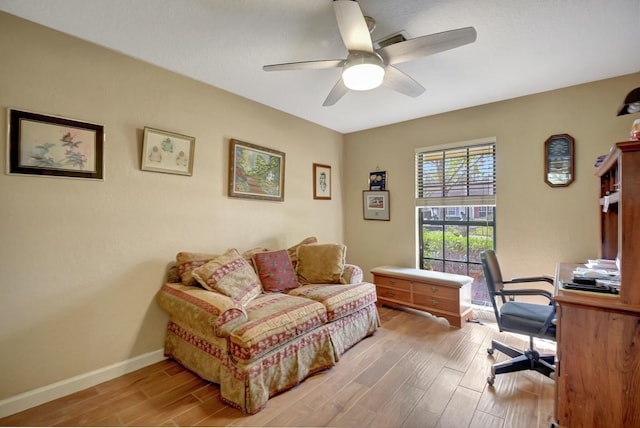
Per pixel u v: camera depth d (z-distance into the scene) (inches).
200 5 67.6
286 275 115.4
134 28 76.5
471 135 134.0
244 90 115.7
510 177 124.5
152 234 95.5
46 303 75.9
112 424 67.7
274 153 134.2
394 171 159.3
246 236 123.6
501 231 126.8
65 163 78.5
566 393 59.3
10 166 70.8
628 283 54.9
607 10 69.0
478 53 88.4
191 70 99.4
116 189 87.7
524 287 121.4
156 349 96.0
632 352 54.0
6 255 70.6
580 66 96.4
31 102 73.7
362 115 145.8
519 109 122.0
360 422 68.0
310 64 73.4
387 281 144.3
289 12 70.1
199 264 97.1
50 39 76.4
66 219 79.0
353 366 92.4
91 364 82.8
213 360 80.4
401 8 68.2
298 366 82.6
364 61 67.4
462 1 66.3
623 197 55.5
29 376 73.3
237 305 80.9
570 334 58.9
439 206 144.6
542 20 72.9
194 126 106.0
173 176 100.6
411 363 93.6
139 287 92.5
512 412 70.4
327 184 166.2
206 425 67.4
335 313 97.6
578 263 109.8
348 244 178.5
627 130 103.0
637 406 53.7
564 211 113.6
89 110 82.7
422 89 87.2
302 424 67.6
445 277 128.0
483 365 92.0
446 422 67.5
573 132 111.5
